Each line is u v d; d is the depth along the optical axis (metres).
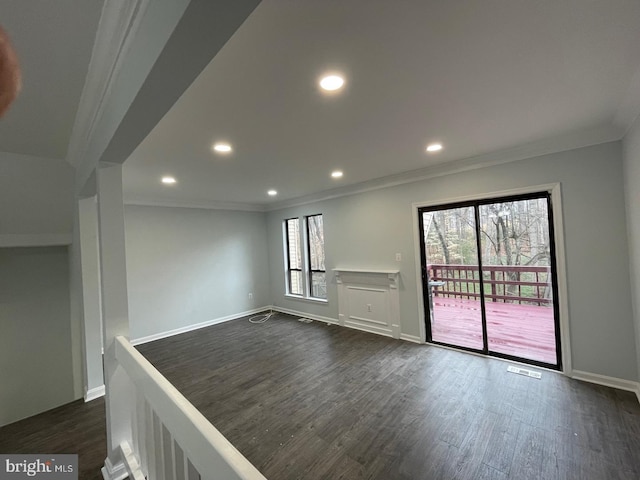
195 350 4.14
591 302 2.71
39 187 2.68
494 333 3.46
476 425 2.21
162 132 2.15
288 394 2.80
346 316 4.92
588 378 2.74
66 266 3.76
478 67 1.53
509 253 3.31
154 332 4.73
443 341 3.85
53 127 1.98
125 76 1.20
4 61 0.38
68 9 1.02
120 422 1.85
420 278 3.96
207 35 0.82
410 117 2.11
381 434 2.15
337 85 1.63
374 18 1.13
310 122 2.11
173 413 0.99
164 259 4.91
